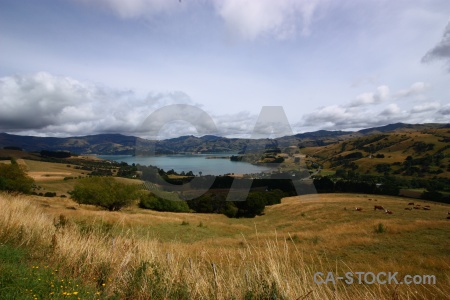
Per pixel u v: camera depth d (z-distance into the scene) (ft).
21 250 16.97
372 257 44.68
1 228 20.80
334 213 115.75
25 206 39.01
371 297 10.65
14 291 11.23
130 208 134.10
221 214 87.86
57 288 12.18
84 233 22.03
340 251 49.39
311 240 64.69
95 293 12.46
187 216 104.42
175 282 13.65
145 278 13.70
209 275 13.39
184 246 20.39
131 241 18.40
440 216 112.27
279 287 11.03
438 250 49.78
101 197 123.13
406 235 65.05
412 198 201.26
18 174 141.49
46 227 24.66
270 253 12.26
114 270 15.46
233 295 11.89
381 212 118.73
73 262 16.34
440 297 11.56
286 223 91.56
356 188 208.95
